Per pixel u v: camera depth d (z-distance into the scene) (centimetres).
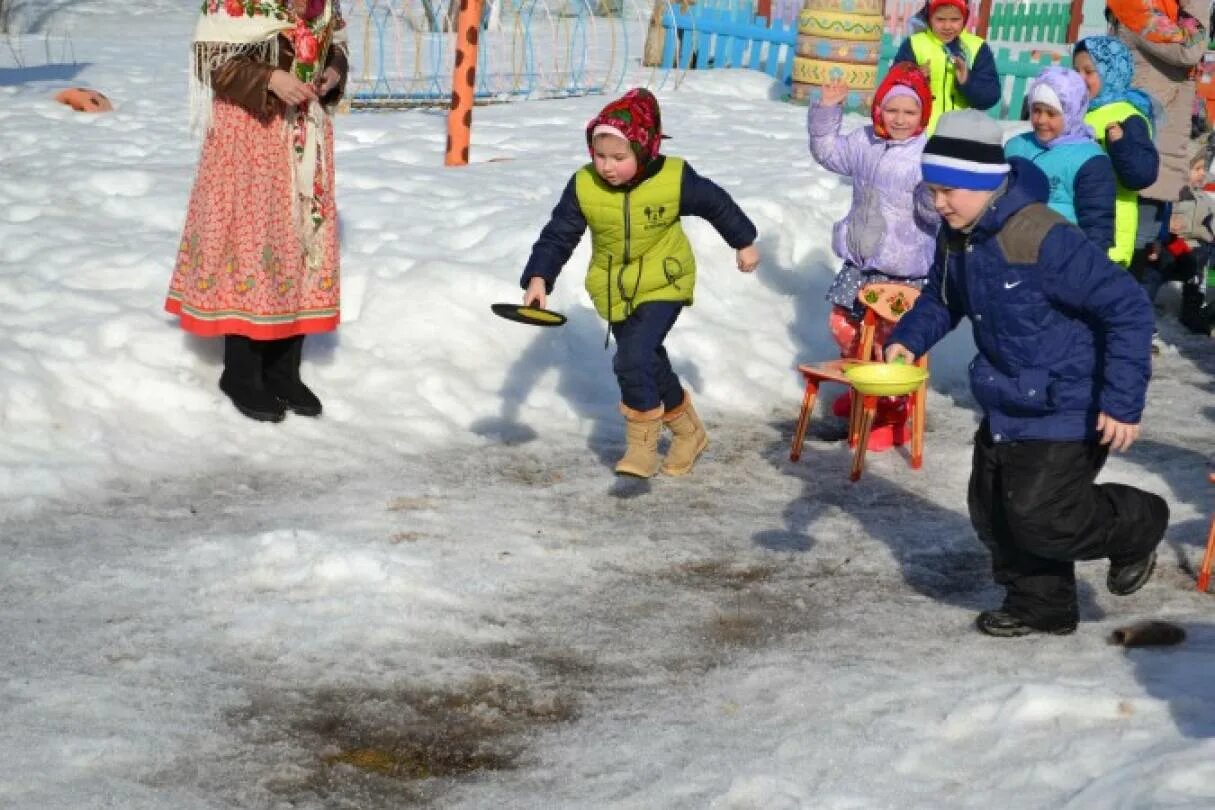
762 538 599
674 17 1830
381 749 422
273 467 648
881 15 1588
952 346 872
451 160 1162
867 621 516
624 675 472
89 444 641
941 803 378
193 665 462
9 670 452
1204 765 364
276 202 673
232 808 387
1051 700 425
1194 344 963
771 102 1638
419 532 582
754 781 389
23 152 1111
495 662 476
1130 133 757
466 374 764
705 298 879
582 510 622
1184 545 589
